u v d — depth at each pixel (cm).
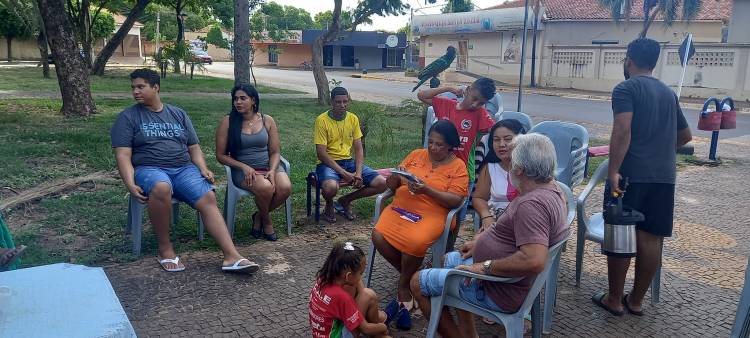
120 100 1456
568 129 560
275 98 1814
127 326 192
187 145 486
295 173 735
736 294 427
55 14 1088
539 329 324
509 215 288
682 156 974
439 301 304
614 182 363
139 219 448
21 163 693
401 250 379
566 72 2789
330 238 520
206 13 3183
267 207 499
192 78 2517
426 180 395
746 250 522
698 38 2848
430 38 3547
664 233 370
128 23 2430
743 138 1254
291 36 5050
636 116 360
